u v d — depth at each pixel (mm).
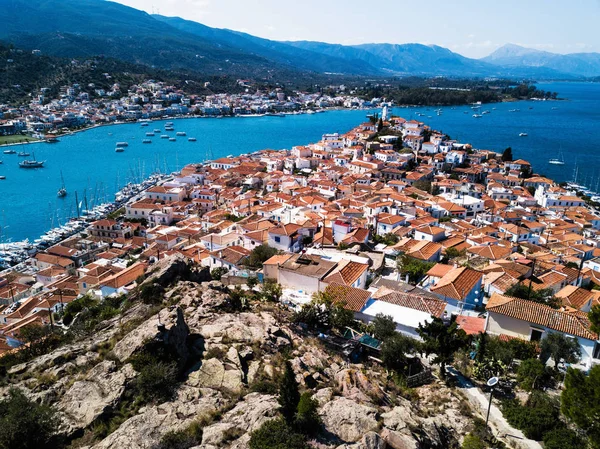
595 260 119250
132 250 150750
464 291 68000
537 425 38344
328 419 32469
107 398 33500
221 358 38531
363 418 32625
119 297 64062
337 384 38219
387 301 63688
